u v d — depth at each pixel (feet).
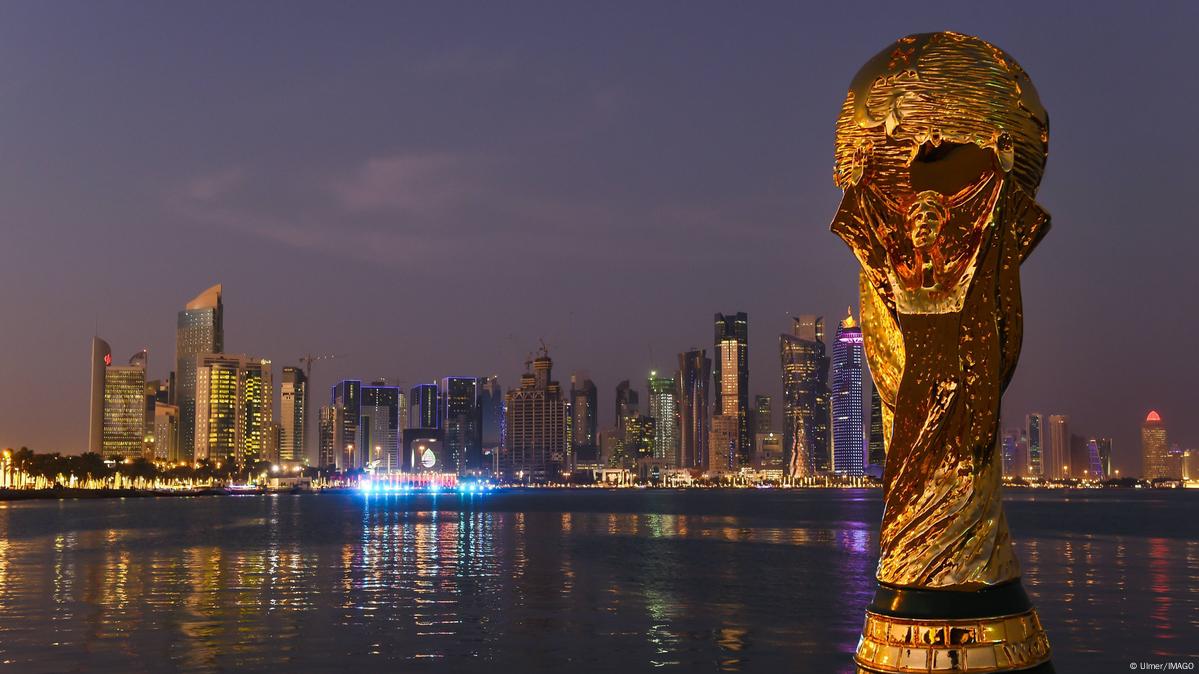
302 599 141.69
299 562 213.87
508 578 175.94
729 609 130.00
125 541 296.71
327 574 183.93
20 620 118.93
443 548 265.13
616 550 258.78
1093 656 91.86
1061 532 340.18
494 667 89.15
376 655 95.25
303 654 95.35
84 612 126.41
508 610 128.98
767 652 96.89
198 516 534.37
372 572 188.96
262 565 205.36
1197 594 142.41
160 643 101.96
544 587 159.94
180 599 141.90
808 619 120.67
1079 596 140.36
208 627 113.29
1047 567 193.06
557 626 114.32
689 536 331.77
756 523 443.73
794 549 264.11
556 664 90.68
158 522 449.06
